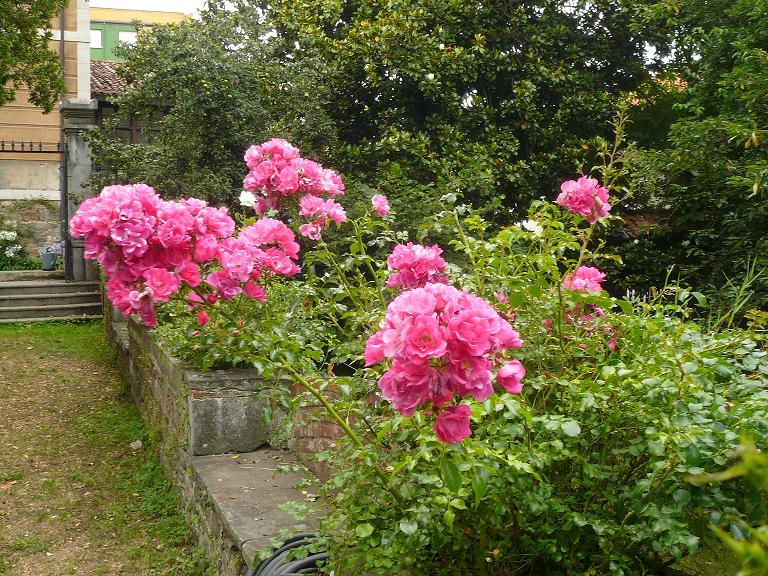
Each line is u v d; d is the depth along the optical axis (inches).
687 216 302.8
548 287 102.7
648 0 383.2
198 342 95.9
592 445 90.8
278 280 141.9
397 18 361.1
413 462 76.9
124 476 213.8
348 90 390.9
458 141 362.3
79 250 517.7
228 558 129.3
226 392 182.1
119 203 83.7
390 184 299.9
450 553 91.4
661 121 445.1
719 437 76.0
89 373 339.9
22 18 496.1
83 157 506.9
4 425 259.3
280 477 159.2
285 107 353.4
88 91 639.1
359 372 103.0
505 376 70.6
